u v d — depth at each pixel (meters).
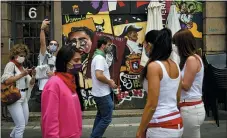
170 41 3.12
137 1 9.16
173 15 8.79
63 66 3.20
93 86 5.82
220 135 6.62
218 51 9.15
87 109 9.12
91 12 9.13
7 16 8.88
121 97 9.22
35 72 5.38
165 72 3.02
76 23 9.12
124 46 9.18
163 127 3.03
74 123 3.15
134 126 7.57
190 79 3.68
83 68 9.09
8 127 7.72
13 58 5.33
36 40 9.35
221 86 7.32
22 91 5.27
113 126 7.60
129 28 9.17
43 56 6.16
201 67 3.78
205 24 9.15
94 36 9.13
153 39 3.10
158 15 8.75
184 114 3.76
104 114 5.76
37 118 8.35
